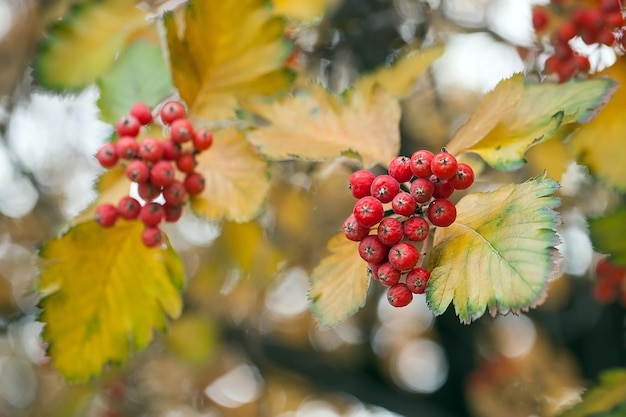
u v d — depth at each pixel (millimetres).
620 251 578
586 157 568
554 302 1027
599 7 588
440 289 467
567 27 592
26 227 1064
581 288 1062
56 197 1063
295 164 765
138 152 558
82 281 574
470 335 1257
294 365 1205
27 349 1169
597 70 582
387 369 1364
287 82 583
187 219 905
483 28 767
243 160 573
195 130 564
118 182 580
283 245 888
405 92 627
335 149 537
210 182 574
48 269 569
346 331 1304
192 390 1170
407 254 470
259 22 571
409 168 482
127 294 581
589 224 583
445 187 479
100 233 569
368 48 881
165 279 583
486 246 467
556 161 625
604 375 566
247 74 581
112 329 581
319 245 902
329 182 901
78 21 634
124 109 601
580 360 1176
